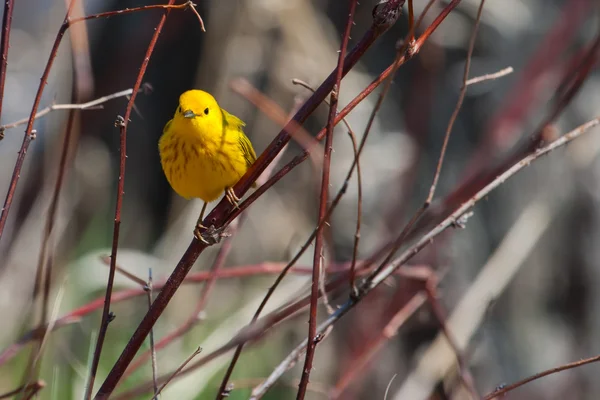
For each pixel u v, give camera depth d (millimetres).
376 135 12820
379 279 5883
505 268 9875
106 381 5172
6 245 12836
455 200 7961
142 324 5227
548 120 7184
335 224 12453
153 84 14531
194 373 8367
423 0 12102
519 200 12117
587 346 12125
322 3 13883
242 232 12883
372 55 13359
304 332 11969
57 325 6812
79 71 6727
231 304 12219
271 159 5266
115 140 14477
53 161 10867
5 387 8750
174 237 12125
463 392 10648
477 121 12547
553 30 11156
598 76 12094
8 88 15328
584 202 12000
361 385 11391
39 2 16953
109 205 13836
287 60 13188
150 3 14227
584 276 12078
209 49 13281
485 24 12578
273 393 11305
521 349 12117
